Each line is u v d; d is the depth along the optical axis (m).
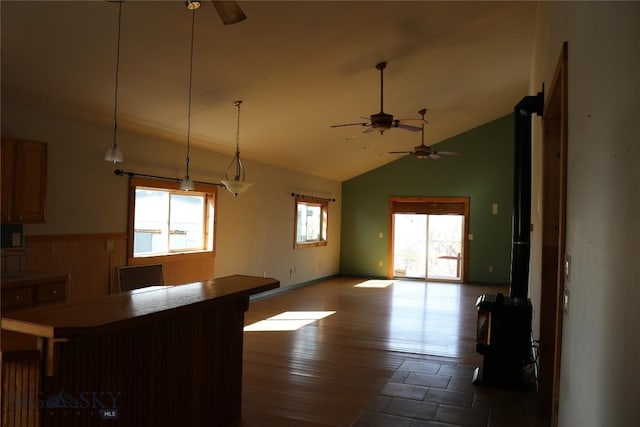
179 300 2.52
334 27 4.35
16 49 3.55
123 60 4.03
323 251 10.90
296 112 6.29
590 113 1.56
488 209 10.70
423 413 3.45
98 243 5.03
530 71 6.98
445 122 9.45
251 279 3.39
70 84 4.18
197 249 6.71
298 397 3.71
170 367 2.66
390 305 7.78
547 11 3.55
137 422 2.43
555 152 3.60
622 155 1.15
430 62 5.86
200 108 5.34
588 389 1.50
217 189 6.98
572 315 1.86
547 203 3.61
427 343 5.41
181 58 4.23
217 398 3.07
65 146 4.68
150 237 5.92
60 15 3.32
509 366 3.98
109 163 5.16
